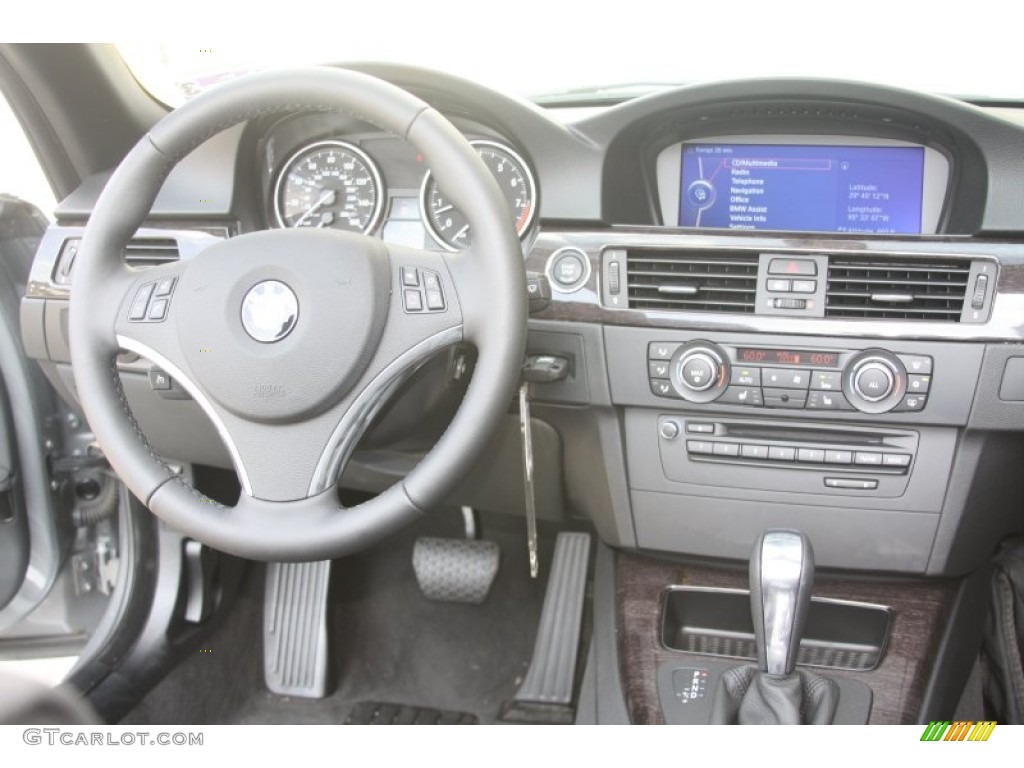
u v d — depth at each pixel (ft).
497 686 6.05
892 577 4.96
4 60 5.01
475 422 3.53
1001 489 4.67
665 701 4.75
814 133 4.84
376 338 3.53
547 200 4.76
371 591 6.61
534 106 4.78
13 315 5.58
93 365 3.74
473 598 6.39
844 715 4.57
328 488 3.62
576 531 6.42
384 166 5.07
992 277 4.32
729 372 4.59
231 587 6.20
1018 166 4.29
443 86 4.78
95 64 5.15
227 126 3.70
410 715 5.86
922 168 4.78
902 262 4.40
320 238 3.54
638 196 5.05
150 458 3.71
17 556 5.78
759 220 4.98
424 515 3.63
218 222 5.04
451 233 4.98
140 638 5.70
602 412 4.85
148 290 3.69
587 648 5.91
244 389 3.51
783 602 3.99
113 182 3.73
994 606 5.28
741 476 4.81
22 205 5.74
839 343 4.47
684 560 5.18
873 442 4.65
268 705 6.05
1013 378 4.34
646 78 5.55
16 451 5.69
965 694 5.44
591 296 4.70
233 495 6.42
